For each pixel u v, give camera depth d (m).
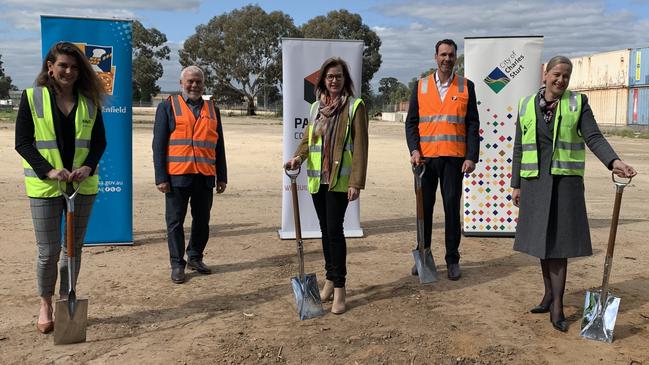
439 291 5.32
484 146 7.68
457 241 5.73
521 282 5.60
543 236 4.30
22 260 6.18
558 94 4.29
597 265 6.23
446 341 4.18
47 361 3.82
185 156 5.50
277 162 17.39
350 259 6.47
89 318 4.59
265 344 4.11
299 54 7.18
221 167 5.91
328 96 4.73
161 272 5.88
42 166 3.93
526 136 4.42
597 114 43.72
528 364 3.85
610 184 13.34
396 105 76.25
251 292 5.28
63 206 4.18
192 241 5.86
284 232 7.50
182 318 4.61
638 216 9.23
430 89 5.71
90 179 4.24
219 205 10.03
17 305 4.84
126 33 6.72
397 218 8.98
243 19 70.12
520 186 4.58
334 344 4.12
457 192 5.69
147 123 41.22
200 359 3.87
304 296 4.66
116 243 6.95
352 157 4.62
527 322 4.55
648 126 38.00
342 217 4.68
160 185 5.46
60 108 4.05
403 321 4.56
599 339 4.20
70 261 4.04
